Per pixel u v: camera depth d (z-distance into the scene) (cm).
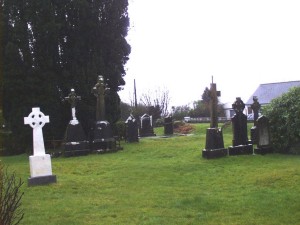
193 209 854
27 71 2317
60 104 2459
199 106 7762
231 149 1677
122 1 2644
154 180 1218
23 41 2327
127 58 2777
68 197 1000
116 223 768
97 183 1179
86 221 786
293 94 1748
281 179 1104
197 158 1642
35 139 1181
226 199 932
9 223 509
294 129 1630
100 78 2175
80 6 2456
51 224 769
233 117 1714
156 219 784
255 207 851
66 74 2439
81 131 2066
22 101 2345
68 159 1875
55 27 2352
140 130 3231
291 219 760
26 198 987
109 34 2594
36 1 2348
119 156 1861
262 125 1688
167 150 1950
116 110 2633
